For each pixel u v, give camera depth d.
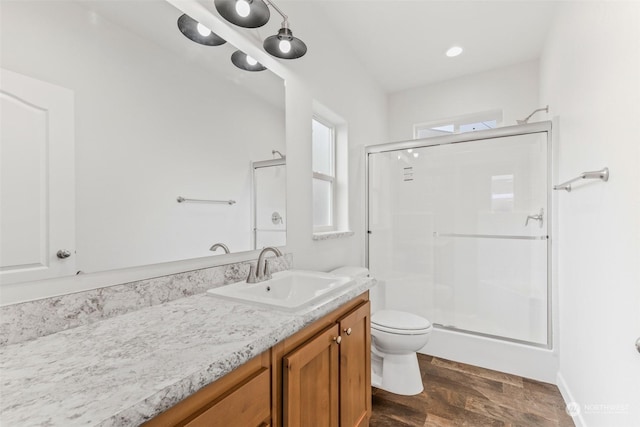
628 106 1.07
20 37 0.79
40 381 0.59
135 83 1.06
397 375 1.92
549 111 2.39
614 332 1.18
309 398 1.03
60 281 0.86
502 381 2.06
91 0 0.95
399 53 2.74
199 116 1.30
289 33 1.45
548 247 2.19
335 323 1.21
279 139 1.74
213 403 0.68
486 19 2.28
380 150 2.88
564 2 1.92
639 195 1.00
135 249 1.05
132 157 1.05
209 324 0.90
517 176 2.42
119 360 0.67
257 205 1.59
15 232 0.78
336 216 2.56
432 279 2.77
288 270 1.74
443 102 3.30
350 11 2.18
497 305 2.50
